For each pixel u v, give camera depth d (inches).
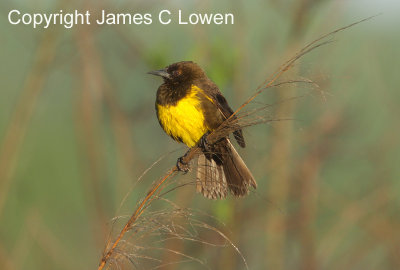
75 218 524.7
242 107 271.1
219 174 364.5
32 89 432.5
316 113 450.3
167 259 391.5
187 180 260.2
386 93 457.1
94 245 442.0
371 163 474.0
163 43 420.2
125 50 455.2
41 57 426.3
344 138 458.6
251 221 442.0
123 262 233.0
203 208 419.8
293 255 474.3
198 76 406.0
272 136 430.9
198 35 424.8
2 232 438.0
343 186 484.7
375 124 466.3
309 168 455.2
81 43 428.5
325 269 456.8
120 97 464.1
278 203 443.5
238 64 413.1
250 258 447.5
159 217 238.5
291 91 401.4
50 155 582.2
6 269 399.9
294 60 260.2
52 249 434.0
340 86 446.9
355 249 466.0
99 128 452.1
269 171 438.9
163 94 403.5
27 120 434.9
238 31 428.5
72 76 446.0
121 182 431.8
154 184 245.8
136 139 463.8
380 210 463.2
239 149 415.8
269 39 429.4
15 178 472.4
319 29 433.1
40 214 483.2
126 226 236.5
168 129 406.9
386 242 457.7
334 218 478.3
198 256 416.2
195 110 390.6
